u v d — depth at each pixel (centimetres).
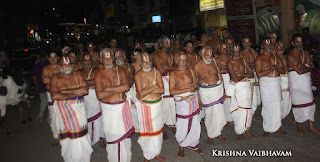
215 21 1247
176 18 2155
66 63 427
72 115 436
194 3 1927
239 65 518
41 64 674
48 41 3250
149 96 440
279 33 1043
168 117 583
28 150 552
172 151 514
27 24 3194
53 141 595
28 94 734
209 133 519
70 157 444
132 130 446
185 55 451
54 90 430
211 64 500
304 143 500
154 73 438
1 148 568
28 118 752
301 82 529
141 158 494
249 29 1102
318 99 746
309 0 975
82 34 4069
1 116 642
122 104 431
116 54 468
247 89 516
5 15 2270
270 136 543
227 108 609
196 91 481
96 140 545
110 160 445
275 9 1036
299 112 534
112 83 429
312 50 835
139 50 559
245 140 535
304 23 1002
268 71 503
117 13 3391
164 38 568
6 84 646
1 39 2200
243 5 1098
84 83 444
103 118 436
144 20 3231
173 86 463
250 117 525
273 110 522
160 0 2811
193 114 471
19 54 1395
